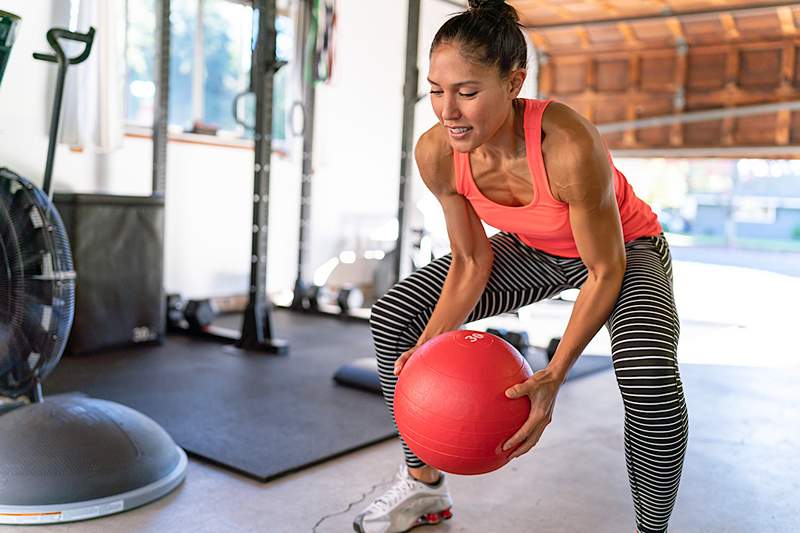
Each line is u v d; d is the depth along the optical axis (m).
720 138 7.06
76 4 3.92
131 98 4.76
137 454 2.11
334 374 3.48
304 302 5.43
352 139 6.16
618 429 2.94
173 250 4.97
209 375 3.51
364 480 2.31
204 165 5.09
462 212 1.78
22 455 1.98
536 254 1.88
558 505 2.19
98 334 3.87
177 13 4.96
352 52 6.05
